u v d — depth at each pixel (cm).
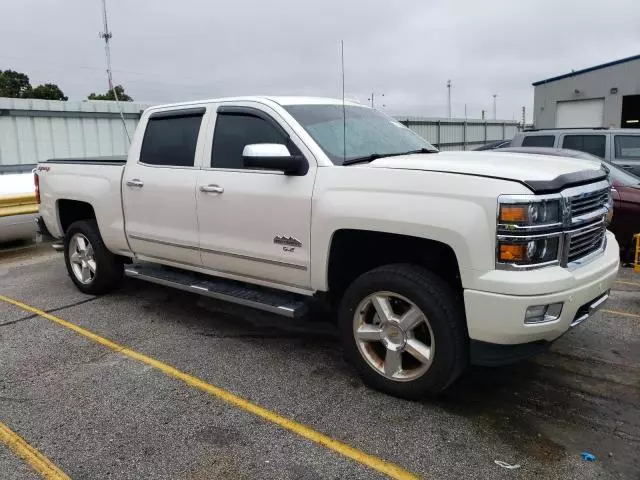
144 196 486
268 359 420
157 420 335
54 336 475
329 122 412
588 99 2709
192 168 448
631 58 2519
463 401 350
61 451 305
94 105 1497
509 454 294
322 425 326
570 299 306
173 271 508
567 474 277
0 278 680
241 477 280
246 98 425
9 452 305
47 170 604
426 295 325
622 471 278
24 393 371
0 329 495
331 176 362
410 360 354
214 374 396
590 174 344
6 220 813
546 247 301
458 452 296
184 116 464
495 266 300
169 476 282
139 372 401
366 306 359
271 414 339
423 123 2691
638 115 2570
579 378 380
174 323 503
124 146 1583
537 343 319
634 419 327
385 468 285
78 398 363
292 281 394
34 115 1380
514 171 308
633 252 695
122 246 525
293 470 284
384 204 332
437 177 318
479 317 306
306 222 371
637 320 491
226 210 419
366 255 391
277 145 369
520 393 360
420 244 356
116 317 521
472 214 302
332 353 430
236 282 460
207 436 317
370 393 363
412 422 326
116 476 283
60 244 631
